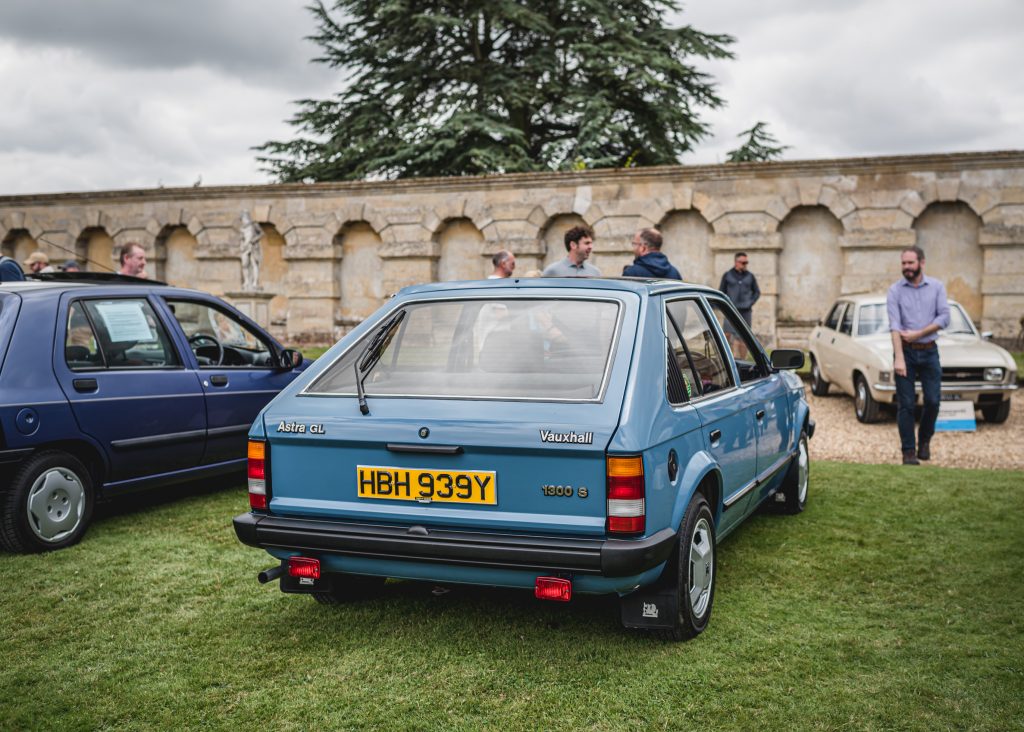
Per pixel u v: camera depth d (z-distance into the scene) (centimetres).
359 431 382
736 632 418
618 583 354
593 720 336
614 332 392
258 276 2194
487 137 2791
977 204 1794
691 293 480
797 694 354
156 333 664
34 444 556
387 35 2927
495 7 2753
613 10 2886
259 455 403
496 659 392
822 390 1406
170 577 514
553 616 443
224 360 730
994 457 920
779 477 603
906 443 871
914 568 516
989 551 549
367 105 2950
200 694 364
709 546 423
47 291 603
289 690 366
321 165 2995
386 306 443
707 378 455
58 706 354
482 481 366
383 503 382
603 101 2719
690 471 394
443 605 462
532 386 379
